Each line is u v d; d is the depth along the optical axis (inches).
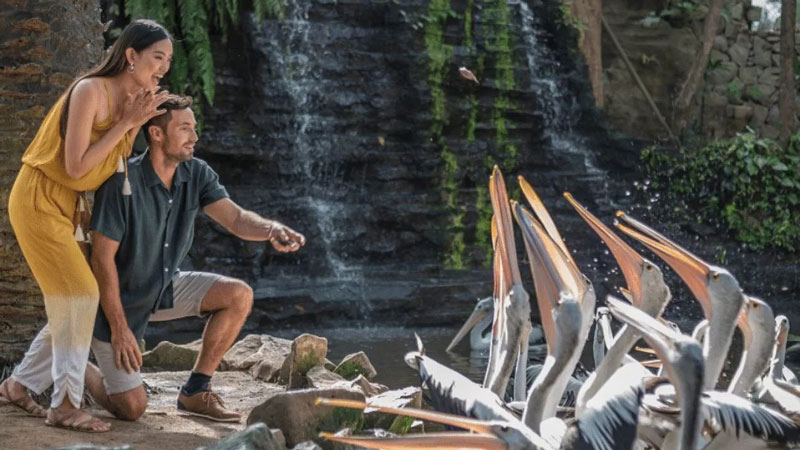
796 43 772.0
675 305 579.5
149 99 174.7
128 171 182.4
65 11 223.5
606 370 129.8
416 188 632.4
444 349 420.2
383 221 602.9
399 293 529.0
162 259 189.0
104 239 179.2
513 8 711.1
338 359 394.9
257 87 611.2
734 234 688.4
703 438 130.5
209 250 545.6
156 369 270.4
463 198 632.4
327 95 627.8
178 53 582.2
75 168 171.2
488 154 651.5
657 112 733.3
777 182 692.7
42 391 185.6
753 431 116.3
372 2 653.9
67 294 175.6
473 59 658.8
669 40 762.8
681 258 131.0
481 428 115.8
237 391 235.0
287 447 173.8
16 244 214.8
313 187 609.3
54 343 177.0
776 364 170.7
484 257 618.2
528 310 135.0
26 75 219.0
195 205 194.1
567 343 121.7
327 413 178.1
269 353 265.9
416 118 636.7
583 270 600.1
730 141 712.4
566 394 180.4
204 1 593.0
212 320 196.9
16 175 216.4
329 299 514.9
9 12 219.1
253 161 602.2
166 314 197.9
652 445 128.0
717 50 768.9
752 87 765.9
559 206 636.1
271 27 617.6
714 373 126.7
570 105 719.7
